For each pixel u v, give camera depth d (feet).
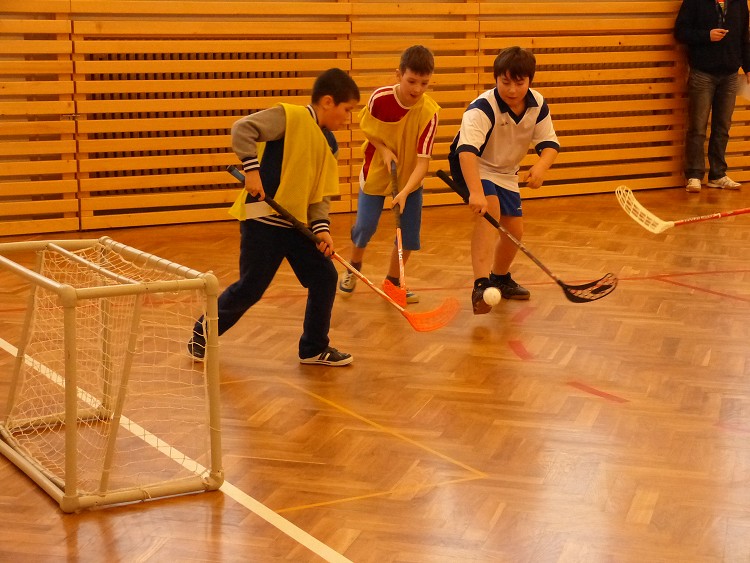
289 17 25.20
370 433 11.41
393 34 26.48
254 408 12.17
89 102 23.18
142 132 24.08
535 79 28.14
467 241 22.65
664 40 29.73
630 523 9.17
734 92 29.68
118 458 10.61
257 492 9.80
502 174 16.60
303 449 10.91
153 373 13.34
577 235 23.35
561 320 16.25
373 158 16.99
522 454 10.80
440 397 12.64
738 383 13.26
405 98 16.10
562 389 12.97
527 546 8.71
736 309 16.97
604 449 10.96
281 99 25.07
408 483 10.03
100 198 23.71
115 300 16.51
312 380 13.25
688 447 11.03
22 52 22.40
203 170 24.91
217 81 24.31
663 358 14.30
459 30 26.99
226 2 24.22
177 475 10.16
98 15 23.30
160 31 23.72
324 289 13.52
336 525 9.09
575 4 28.43
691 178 30.04
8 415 11.25
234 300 13.51
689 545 8.76
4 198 23.16
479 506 9.50
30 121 22.94
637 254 21.30
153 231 23.68
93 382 12.68
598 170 29.60
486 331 15.61
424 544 8.73
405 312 14.17
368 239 17.26
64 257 11.05
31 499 9.59
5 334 14.89
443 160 27.66
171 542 8.73
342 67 25.68
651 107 29.96
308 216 13.38
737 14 29.01
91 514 9.28
